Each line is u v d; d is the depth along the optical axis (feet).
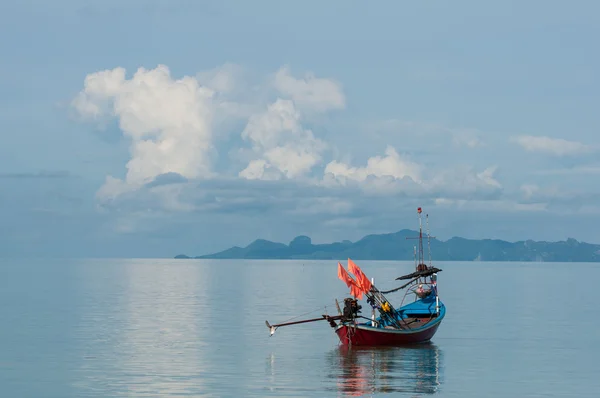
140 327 215.31
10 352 165.78
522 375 143.02
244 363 154.10
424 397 124.16
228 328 215.10
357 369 147.95
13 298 336.90
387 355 166.09
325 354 166.81
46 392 125.59
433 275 207.92
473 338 196.95
